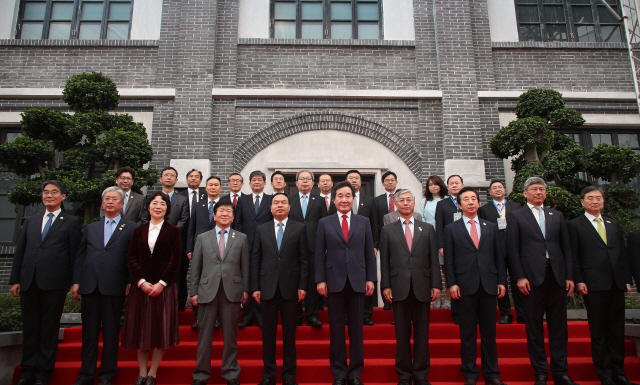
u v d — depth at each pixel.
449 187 5.89
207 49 8.30
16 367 4.47
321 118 8.27
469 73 8.42
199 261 4.41
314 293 5.24
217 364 4.48
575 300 6.32
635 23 8.52
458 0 8.77
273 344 4.25
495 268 4.42
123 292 4.37
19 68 8.23
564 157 6.99
